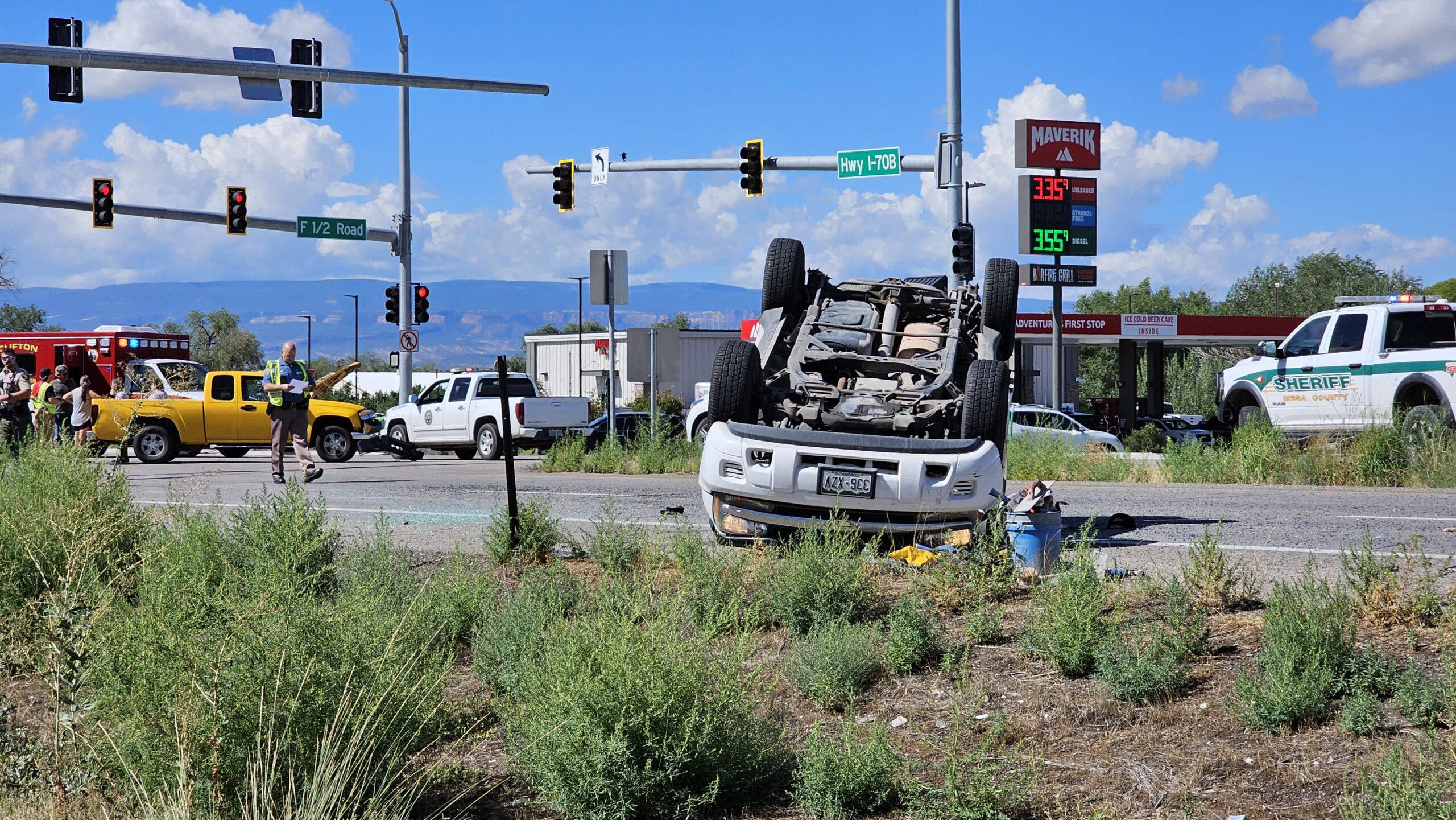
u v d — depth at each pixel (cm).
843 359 898
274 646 381
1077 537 868
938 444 780
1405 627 530
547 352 8506
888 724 480
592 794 398
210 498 1348
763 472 794
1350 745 419
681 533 768
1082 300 11412
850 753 414
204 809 363
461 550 876
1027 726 469
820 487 782
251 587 480
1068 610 526
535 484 1567
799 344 923
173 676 371
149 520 769
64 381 2133
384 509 1198
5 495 722
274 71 2009
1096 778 417
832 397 880
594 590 655
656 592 652
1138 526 979
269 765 366
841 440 789
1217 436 1812
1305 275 10612
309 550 662
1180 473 1652
